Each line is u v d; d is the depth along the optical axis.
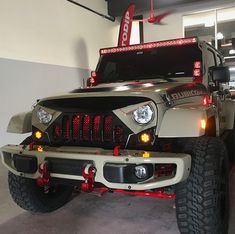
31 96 6.29
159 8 8.96
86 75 8.12
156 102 2.18
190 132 2.03
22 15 6.06
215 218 2.02
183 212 2.05
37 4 6.44
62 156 2.21
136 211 2.87
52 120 2.47
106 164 2.02
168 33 9.17
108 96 2.30
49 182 2.34
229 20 8.57
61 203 3.03
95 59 8.54
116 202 3.13
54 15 6.94
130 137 2.17
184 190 2.04
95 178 2.08
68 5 7.41
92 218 2.74
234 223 2.48
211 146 2.14
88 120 2.33
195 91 2.80
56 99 2.51
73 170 2.18
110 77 3.68
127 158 1.97
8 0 5.75
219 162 2.10
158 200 3.15
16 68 5.93
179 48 3.40
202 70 3.18
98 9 8.69
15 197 2.75
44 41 6.65
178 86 2.60
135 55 3.62
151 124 2.15
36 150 2.38
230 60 8.68
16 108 5.93
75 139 2.37
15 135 5.89
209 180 2.00
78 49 7.80
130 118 2.18
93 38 8.45
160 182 1.95
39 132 2.54
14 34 5.89
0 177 4.27
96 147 2.27
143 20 9.39
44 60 6.65
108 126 2.25
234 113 4.05
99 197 3.29
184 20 9.07
